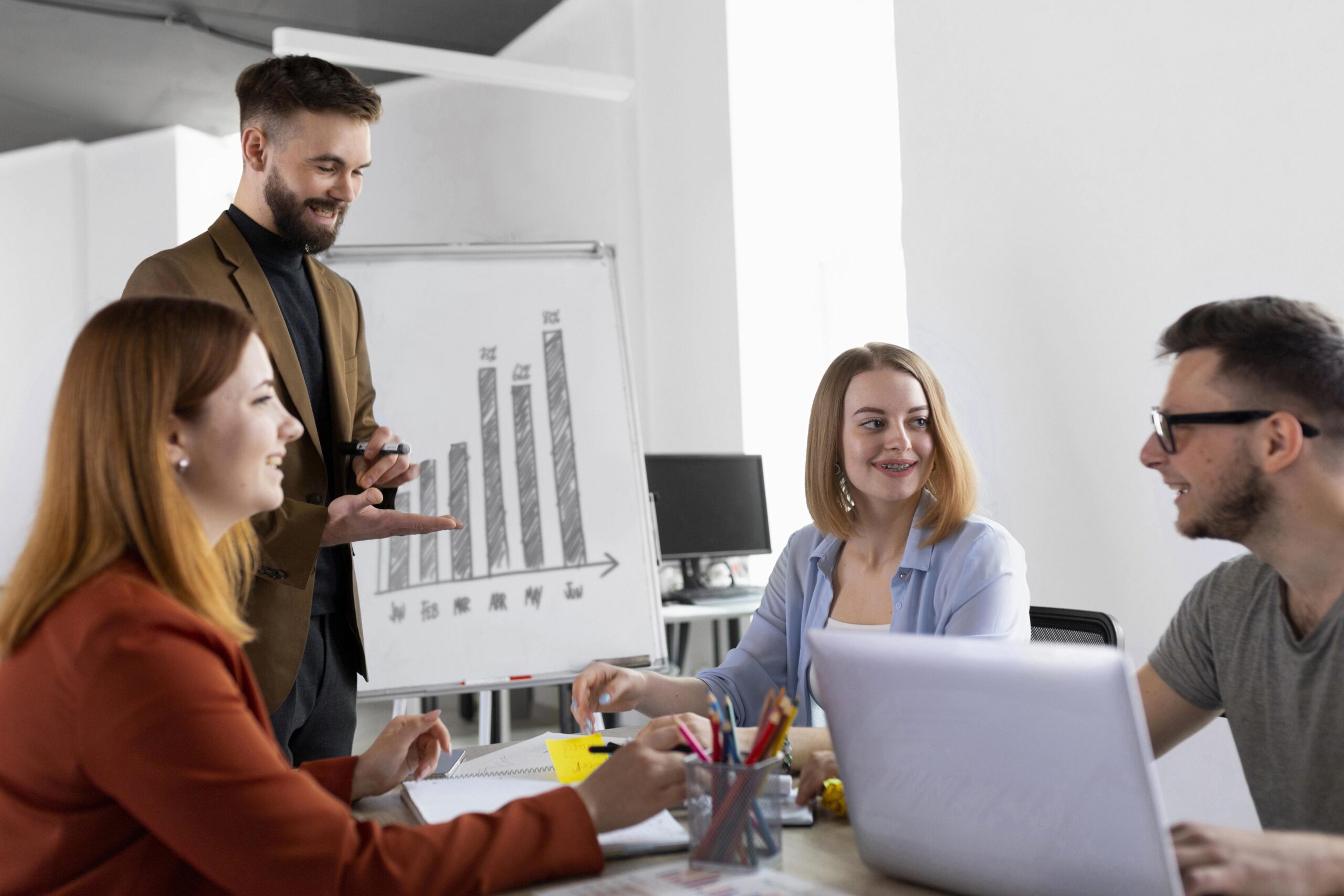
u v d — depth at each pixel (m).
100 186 6.34
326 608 1.76
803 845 0.93
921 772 0.78
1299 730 1.06
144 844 0.77
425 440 2.51
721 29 3.78
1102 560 2.26
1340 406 0.97
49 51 5.11
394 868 0.77
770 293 3.82
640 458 2.61
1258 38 1.91
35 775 0.76
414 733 1.13
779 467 3.87
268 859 0.74
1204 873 0.70
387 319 2.55
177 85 5.56
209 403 0.84
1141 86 2.14
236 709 0.77
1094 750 0.67
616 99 3.92
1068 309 2.33
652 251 4.24
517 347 2.60
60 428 0.82
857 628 1.62
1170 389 1.06
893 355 1.61
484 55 5.24
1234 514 1.03
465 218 5.18
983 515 2.55
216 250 1.69
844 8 3.73
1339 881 0.71
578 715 1.35
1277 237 1.90
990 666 0.72
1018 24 2.43
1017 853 0.73
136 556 0.82
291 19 4.78
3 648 0.80
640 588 2.52
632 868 0.87
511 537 2.50
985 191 2.54
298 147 1.70
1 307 6.49
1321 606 1.05
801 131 3.87
